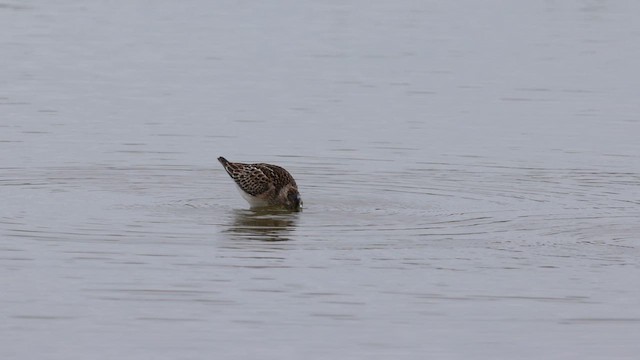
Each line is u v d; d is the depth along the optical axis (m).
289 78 42.28
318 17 55.62
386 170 30.08
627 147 32.91
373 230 24.09
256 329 18.84
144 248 22.55
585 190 28.14
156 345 18.22
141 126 34.69
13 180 28.28
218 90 40.12
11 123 34.75
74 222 24.34
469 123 35.69
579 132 34.69
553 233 24.08
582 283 21.00
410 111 37.22
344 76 42.66
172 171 29.70
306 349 18.16
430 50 48.03
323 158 31.27
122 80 41.56
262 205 25.84
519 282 21.02
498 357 17.98
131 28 52.03
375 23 54.28
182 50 47.38
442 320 19.31
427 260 22.16
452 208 26.16
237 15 55.88
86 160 30.58
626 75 43.59
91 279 20.83
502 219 25.19
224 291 20.36
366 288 20.62
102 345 18.20
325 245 23.00
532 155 31.83
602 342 18.56
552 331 18.94
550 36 51.62
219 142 32.97
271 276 21.12
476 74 43.38
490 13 57.62
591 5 60.50
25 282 20.62
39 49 46.91
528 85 41.56
